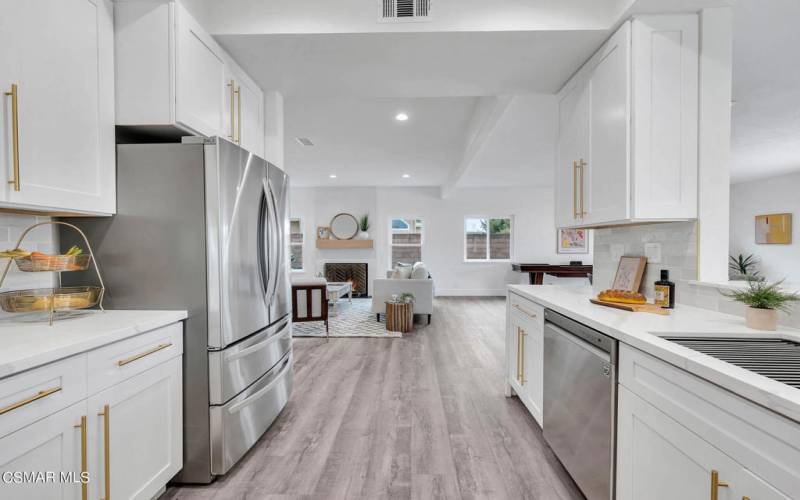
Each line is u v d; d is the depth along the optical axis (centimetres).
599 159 190
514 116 330
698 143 165
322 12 181
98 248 166
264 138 248
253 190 193
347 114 363
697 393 92
